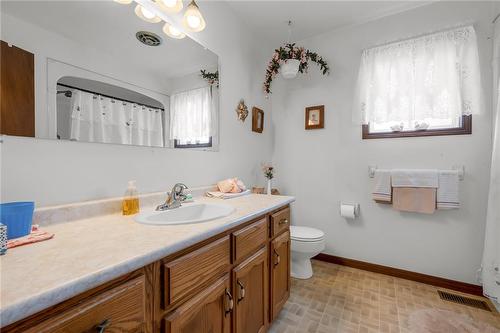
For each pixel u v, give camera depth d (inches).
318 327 53.7
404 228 77.0
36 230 29.6
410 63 73.0
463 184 68.6
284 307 61.1
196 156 62.1
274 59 82.5
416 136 74.5
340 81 87.8
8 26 31.0
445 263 71.2
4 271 18.8
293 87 98.1
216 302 33.6
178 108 56.2
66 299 17.1
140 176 47.9
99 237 27.8
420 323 54.8
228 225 34.8
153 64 50.2
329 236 90.3
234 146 77.5
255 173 90.0
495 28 62.7
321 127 90.8
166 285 25.7
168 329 25.7
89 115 39.6
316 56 84.0
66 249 23.9
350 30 85.5
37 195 33.6
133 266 21.5
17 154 31.7
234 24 76.5
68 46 36.9
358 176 84.5
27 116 32.6
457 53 66.9
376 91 77.7
